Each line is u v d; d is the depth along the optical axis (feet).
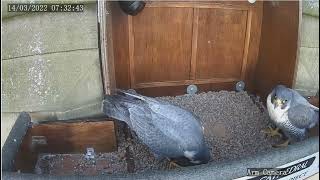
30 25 4.52
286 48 5.24
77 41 4.65
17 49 4.57
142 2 5.11
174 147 4.46
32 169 4.79
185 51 5.84
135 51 5.64
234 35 5.86
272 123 5.42
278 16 5.34
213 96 6.10
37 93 4.75
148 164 4.97
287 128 4.91
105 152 5.12
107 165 4.98
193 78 6.06
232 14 5.72
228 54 5.99
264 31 5.76
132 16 5.40
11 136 4.30
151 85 5.94
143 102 4.61
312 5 4.97
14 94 4.70
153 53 5.74
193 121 4.55
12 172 3.71
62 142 4.94
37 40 4.57
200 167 3.76
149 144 4.56
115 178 3.62
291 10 5.02
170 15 5.56
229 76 6.15
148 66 5.81
